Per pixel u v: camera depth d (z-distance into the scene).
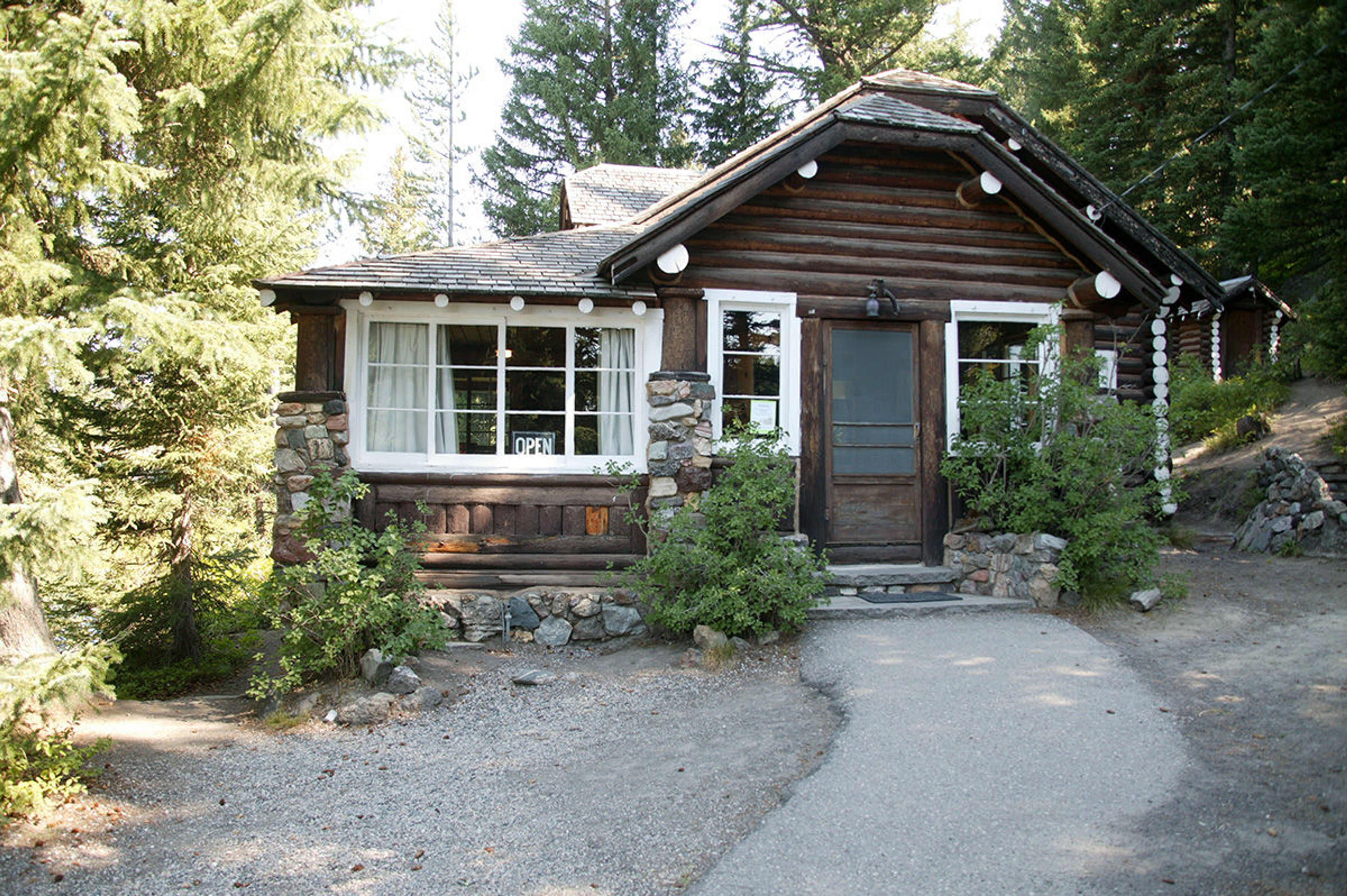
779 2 28.17
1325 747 4.94
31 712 5.79
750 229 8.80
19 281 6.86
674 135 29.77
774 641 7.53
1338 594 8.12
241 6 7.34
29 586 7.25
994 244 9.32
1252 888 3.71
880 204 9.09
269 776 5.68
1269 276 21.50
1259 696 5.80
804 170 8.37
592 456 8.77
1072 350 9.36
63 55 5.71
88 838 4.85
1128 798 4.56
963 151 8.62
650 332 8.71
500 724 6.38
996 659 6.73
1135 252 11.67
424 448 8.61
